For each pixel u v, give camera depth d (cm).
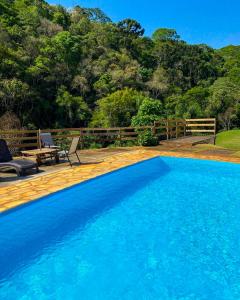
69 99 3669
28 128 3247
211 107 3250
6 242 474
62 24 5531
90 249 462
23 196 588
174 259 434
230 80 4781
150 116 2523
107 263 424
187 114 3244
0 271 399
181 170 958
